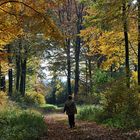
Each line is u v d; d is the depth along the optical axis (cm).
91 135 1662
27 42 3984
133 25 2561
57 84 7331
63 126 2306
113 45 2980
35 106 4344
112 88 2272
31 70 6138
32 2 1492
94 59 5366
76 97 4691
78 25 5053
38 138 1546
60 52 5438
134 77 2964
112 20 2309
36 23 1505
